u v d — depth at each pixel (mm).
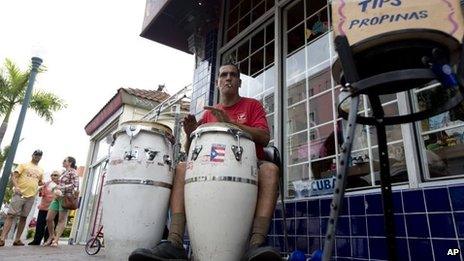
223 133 1584
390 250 1194
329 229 903
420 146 1810
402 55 1029
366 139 2117
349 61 992
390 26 962
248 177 1534
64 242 8555
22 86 10828
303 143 2588
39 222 5285
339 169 944
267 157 1890
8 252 3270
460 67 928
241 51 3559
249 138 1645
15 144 4898
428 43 953
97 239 4172
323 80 2594
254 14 3527
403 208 1700
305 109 2660
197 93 3938
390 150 1949
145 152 1713
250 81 3342
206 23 4074
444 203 1572
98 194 7609
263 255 1326
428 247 1574
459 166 1693
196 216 1490
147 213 1645
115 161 1728
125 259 1604
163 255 1462
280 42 3029
